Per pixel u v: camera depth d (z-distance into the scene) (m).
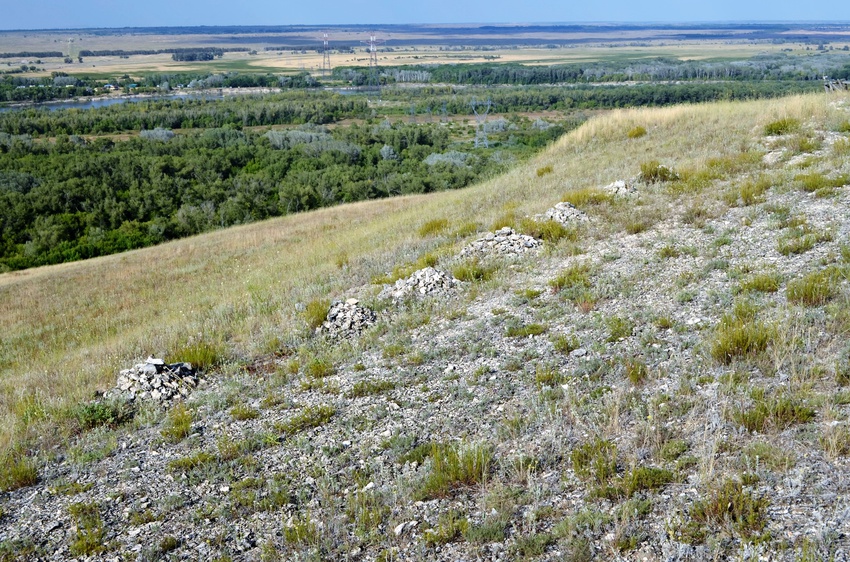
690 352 6.52
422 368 7.75
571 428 5.70
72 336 16.28
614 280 9.05
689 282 8.37
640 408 5.65
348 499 5.25
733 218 10.62
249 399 7.92
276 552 4.82
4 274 38.19
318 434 6.61
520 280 10.16
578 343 7.36
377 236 17.83
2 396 10.07
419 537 4.71
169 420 7.58
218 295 15.92
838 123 16.02
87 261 35.03
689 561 3.91
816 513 4.09
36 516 5.84
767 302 7.14
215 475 6.07
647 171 14.51
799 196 10.93
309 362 8.61
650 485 4.67
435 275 10.84
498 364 7.35
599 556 4.15
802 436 4.85
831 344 5.95
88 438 7.41
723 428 5.16
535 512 4.69
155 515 5.57
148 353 10.93
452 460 5.36
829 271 7.43
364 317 9.99
